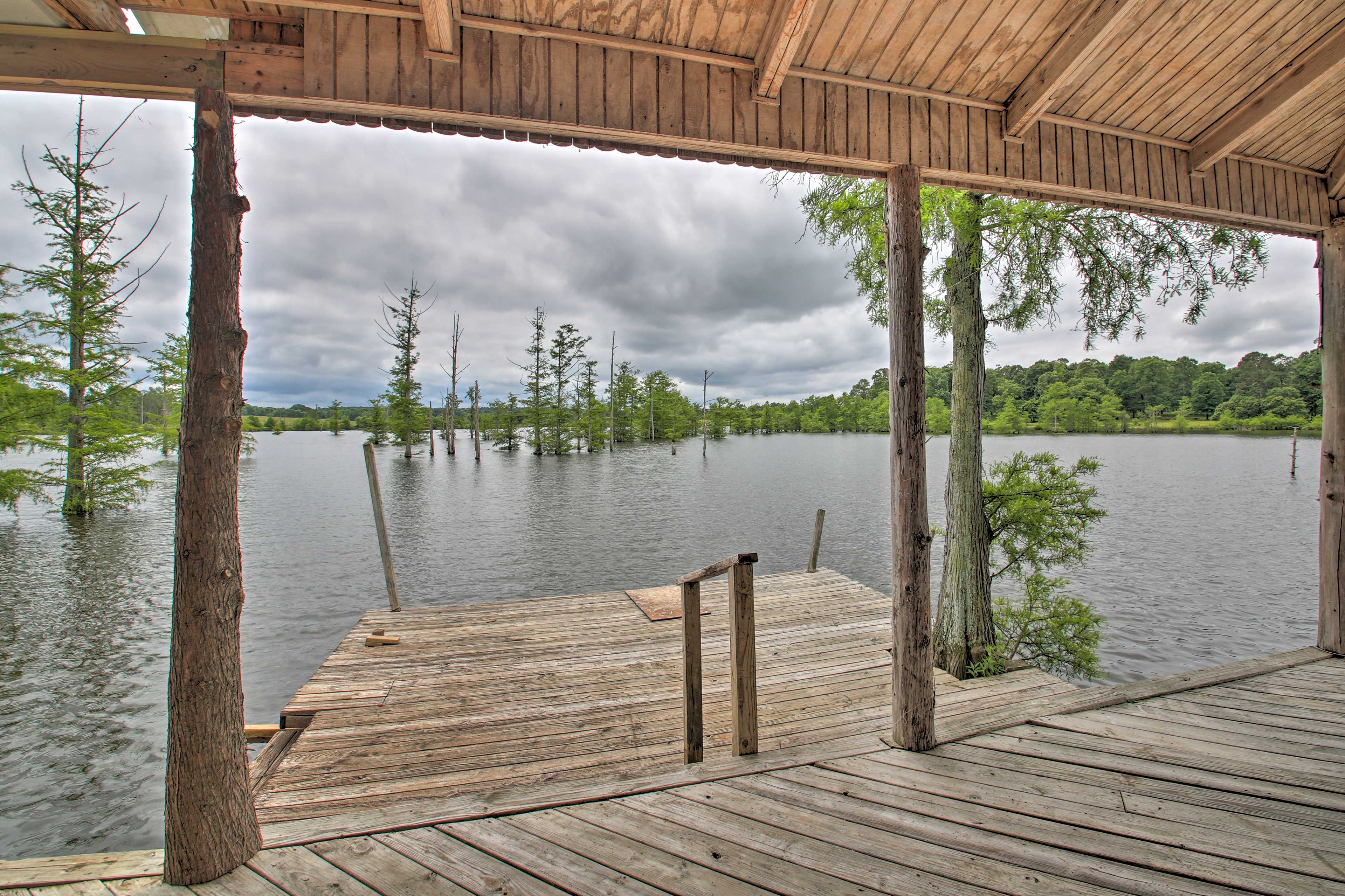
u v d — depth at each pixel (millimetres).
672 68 1936
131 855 1603
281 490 19469
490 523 13359
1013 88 2277
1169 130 2605
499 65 1775
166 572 8938
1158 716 2412
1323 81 2258
